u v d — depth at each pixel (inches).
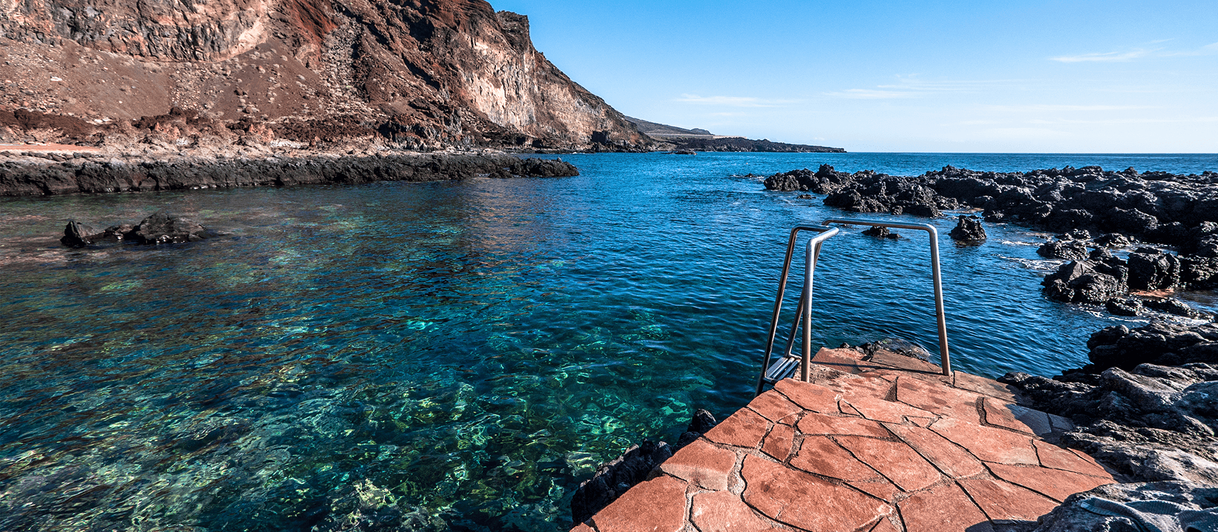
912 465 115.9
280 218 916.0
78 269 519.8
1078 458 121.9
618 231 823.7
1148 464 111.4
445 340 343.9
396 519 183.6
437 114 3831.2
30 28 2285.9
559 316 391.9
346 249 643.5
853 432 129.9
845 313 405.4
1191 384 149.0
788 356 192.9
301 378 287.9
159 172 1433.3
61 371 293.9
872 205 1143.6
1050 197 1080.2
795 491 106.0
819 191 1656.0
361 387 278.5
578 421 247.6
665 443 207.9
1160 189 1048.8
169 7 2768.2
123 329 358.0
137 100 2464.3
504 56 5364.2
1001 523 96.6
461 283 486.0
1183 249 701.9
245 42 3161.9
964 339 358.6
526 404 262.1
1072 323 399.2
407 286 473.4
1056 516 90.5
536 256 614.9
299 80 3309.5
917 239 788.0
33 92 2094.0
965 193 1364.4
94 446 223.6
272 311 398.3
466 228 832.9
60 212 957.8
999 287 503.5
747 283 497.4
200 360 309.9
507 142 4490.7
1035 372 308.3
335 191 1499.8
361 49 3941.9
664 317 391.9
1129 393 150.9
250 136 2256.4
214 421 244.2
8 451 219.0
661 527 95.3
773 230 863.1
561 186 1829.5
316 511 187.5
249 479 203.9
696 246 697.6
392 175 1967.3
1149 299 486.6
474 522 182.9
